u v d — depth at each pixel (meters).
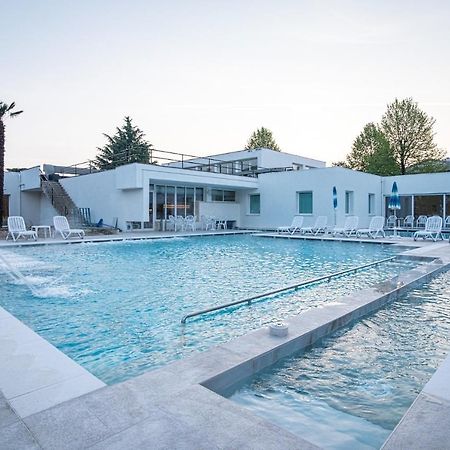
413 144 32.47
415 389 2.85
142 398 2.23
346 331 4.12
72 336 4.02
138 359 3.43
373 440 2.19
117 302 5.39
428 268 7.20
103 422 1.97
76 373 2.63
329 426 2.34
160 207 19.25
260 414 2.48
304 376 3.05
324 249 12.54
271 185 21.11
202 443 1.78
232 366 2.71
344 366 3.24
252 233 19.20
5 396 2.28
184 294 5.90
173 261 9.54
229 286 6.50
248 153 25.67
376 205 21.77
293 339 3.32
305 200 19.75
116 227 17.97
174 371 2.62
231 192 23.22
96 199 19.36
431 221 15.01
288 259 10.07
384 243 13.61
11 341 3.34
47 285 6.53
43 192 22.53
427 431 1.92
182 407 2.12
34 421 1.98
